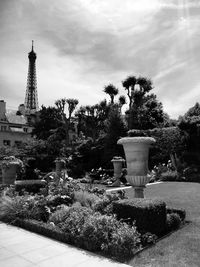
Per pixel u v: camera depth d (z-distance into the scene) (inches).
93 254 169.9
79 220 203.5
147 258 161.0
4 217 260.5
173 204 327.3
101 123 1301.7
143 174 258.8
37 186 396.2
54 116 1605.6
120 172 659.4
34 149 991.0
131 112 1051.9
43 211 252.4
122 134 986.1
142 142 252.4
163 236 201.0
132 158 259.4
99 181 713.0
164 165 794.2
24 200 269.0
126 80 1052.5
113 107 1094.4
